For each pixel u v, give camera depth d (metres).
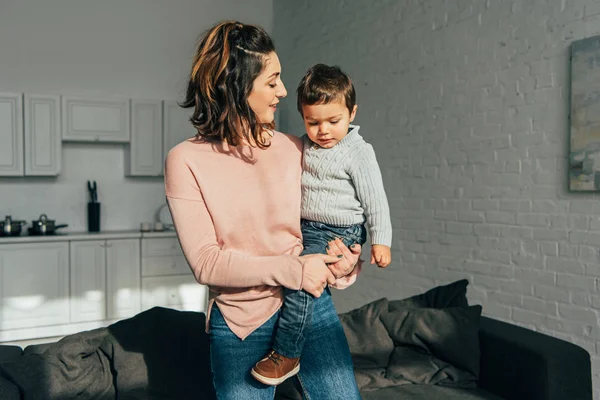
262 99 1.32
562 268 3.28
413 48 4.45
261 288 1.31
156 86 5.92
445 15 4.12
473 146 3.90
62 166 5.55
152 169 5.58
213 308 1.36
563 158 3.26
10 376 1.71
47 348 2.00
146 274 5.34
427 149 4.32
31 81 5.38
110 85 5.71
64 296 5.00
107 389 1.89
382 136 4.82
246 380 1.32
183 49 6.05
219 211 1.30
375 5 4.88
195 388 1.90
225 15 6.31
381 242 1.45
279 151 1.43
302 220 1.54
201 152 1.32
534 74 3.44
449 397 2.17
